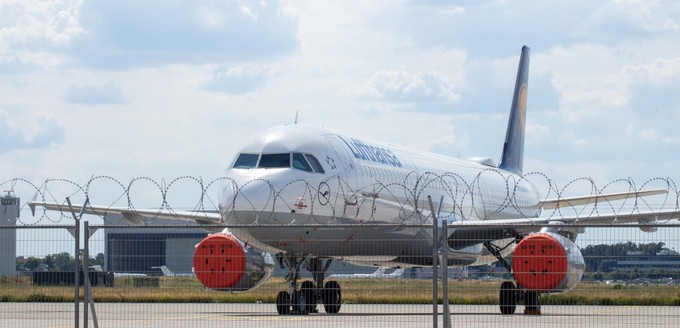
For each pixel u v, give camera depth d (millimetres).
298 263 45094
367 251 48656
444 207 60719
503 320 38750
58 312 45469
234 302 57344
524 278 41375
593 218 50500
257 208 42312
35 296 53812
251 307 50781
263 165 44688
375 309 49219
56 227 30359
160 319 39594
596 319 39656
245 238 43125
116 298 52625
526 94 89750
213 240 43594
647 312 43250
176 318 40594
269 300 58719
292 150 44938
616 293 32594
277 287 68750
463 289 44000
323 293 47406
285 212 43000
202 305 51750
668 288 31859
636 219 51062
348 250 47406
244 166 45000
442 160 65312
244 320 39000
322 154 46062
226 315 42844
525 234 52344
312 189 44406
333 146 47500
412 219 54562
